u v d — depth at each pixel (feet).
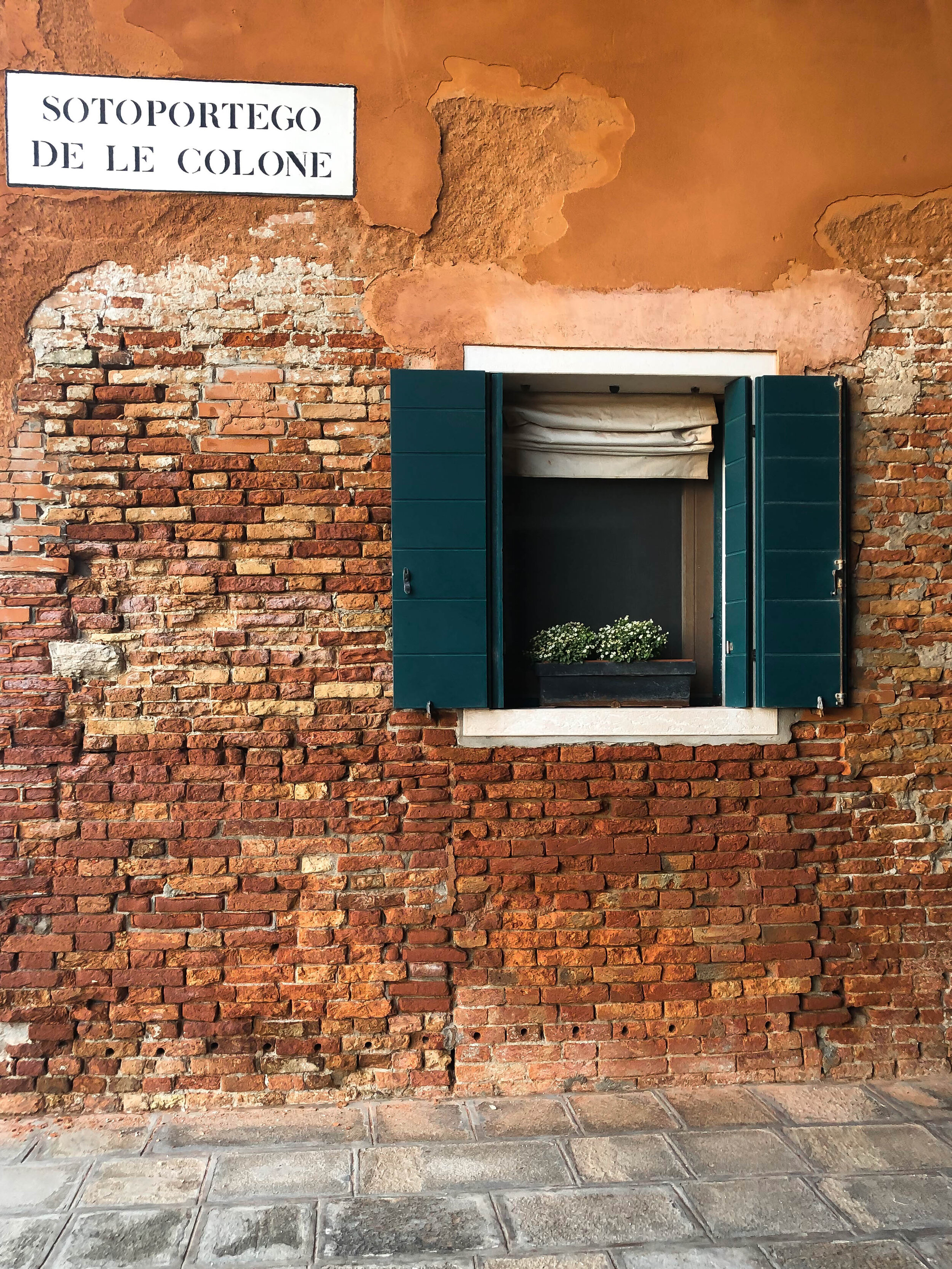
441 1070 13.75
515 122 13.99
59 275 13.56
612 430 14.84
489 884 13.98
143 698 13.67
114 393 13.65
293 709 13.80
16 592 13.56
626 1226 10.57
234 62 13.60
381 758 13.89
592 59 14.05
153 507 13.70
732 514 14.79
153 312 13.67
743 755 14.38
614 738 14.20
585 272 14.10
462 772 13.96
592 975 14.05
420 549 13.66
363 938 13.76
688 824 14.26
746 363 14.39
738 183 14.33
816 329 14.51
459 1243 10.26
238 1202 11.01
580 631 14.80
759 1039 14.19
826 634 14.25
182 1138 12.52
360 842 13.83
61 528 13.61
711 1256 10.10
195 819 13.69
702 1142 12.35
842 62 14.44
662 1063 14.03
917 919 14.60
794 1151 12.15
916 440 14.73
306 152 13.74
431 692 13.67
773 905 14.35
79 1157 12.06
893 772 14.64
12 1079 13.39
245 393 13.78
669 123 14.19
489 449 13.88
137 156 13.55
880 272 14.61
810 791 14.53
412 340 13.92
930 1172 11.68
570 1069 13.89
